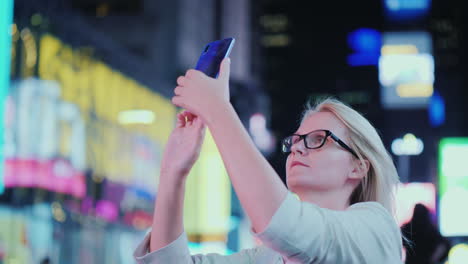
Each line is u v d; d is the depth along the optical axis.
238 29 48.84
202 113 2.24
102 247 17.97
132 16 38.81
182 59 39.06
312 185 2.60
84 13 38.66
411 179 65.88
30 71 15.30
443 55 101.81
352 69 107.50
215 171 25.88
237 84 37.34
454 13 104.56
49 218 15.46
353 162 2.63
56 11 16.56
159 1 39.06
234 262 2.81
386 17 76.00
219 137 2.19
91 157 18.08
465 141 48.25
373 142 2.67
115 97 20.02
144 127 21.95
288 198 2.17
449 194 46.59
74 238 16.48
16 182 14.47
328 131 2.61
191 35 40.75
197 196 25.56
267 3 112.56
